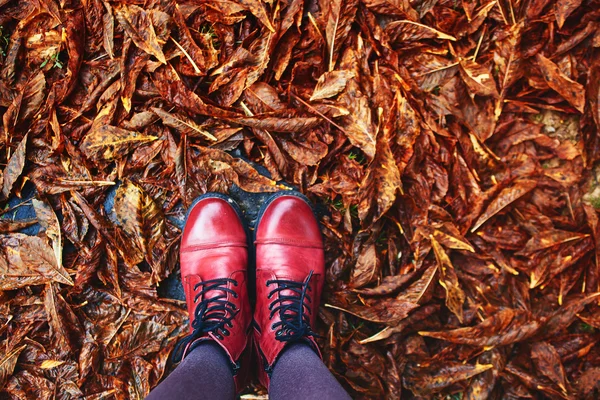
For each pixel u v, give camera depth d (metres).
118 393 1.10
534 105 1.20
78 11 1.09
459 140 1.16
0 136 1.13
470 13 1.14
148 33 1.06
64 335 1.09
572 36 1.16
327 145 1.13
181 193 1.13
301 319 1.03
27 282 1.10
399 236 1.17
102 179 1.13
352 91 1.09
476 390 1.16
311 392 0.83
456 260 1.19
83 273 1.10
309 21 1.12
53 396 1.09
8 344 1.10
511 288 1.19
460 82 1.15
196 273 1.13
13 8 1.14
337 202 1.18
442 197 1.14
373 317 1.12
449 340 1.13
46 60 1.13
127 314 1.13
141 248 1.12
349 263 1.17
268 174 1.17
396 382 1.15
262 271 1.15
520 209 1.20
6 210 1.15
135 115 1.09
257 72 1.08
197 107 1.08
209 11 1.10
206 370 0.90
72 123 1.12
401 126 1.09
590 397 1.17
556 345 1.19
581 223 1.20
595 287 1.19
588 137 1.20
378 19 1.12
